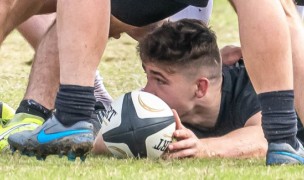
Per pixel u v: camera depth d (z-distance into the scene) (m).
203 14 15.79
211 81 13.61
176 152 13.06
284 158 11.75
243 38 11.65
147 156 13.02
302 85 13.00
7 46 30.53
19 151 12.32
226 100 14.00
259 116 13.93
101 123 14.62
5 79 23.78
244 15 11.62
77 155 11.45
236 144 13.50
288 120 11.68
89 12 11.18
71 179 10.80
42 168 11.73
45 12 14.88
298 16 13.42
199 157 13.17
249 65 11.70
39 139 11.48
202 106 13.77
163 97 13.61
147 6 13.60
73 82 11.22
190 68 13.42
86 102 11.26
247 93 14.02
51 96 14.62
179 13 15.69
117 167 11.88
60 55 11.31
